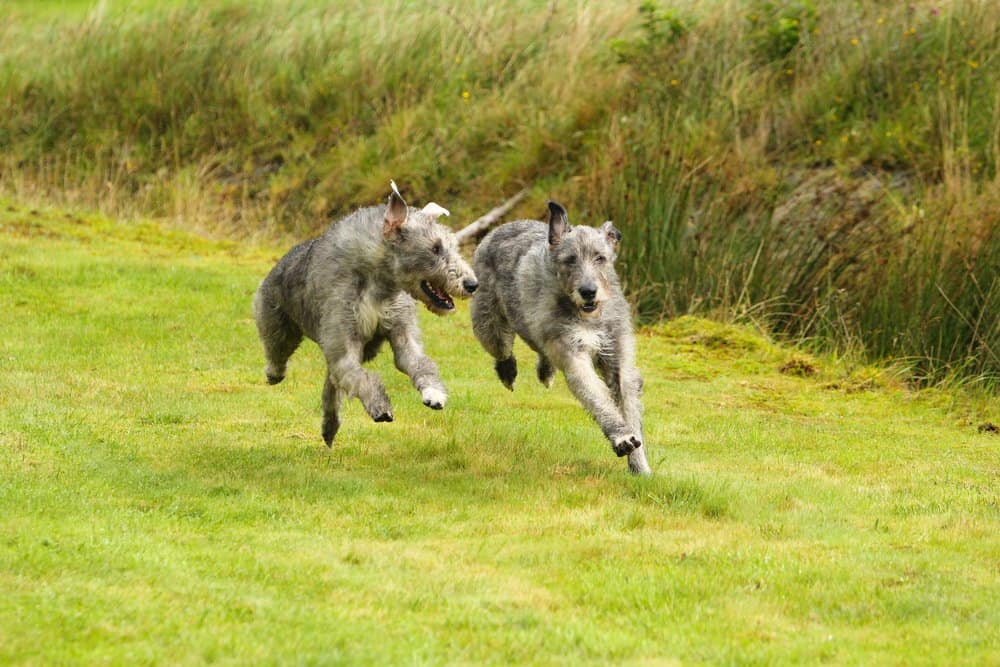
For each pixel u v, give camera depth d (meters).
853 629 7.50
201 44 29.14
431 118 26.59
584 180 22.44
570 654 6.87
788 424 13.98
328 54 28.69
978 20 23.31
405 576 8.07
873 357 17.28
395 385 14.60
